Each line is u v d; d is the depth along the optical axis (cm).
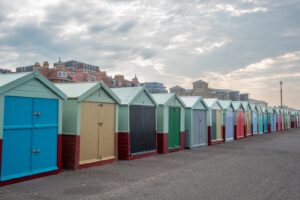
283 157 1684
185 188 948
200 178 1096
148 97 1700
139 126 1625
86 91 1277
